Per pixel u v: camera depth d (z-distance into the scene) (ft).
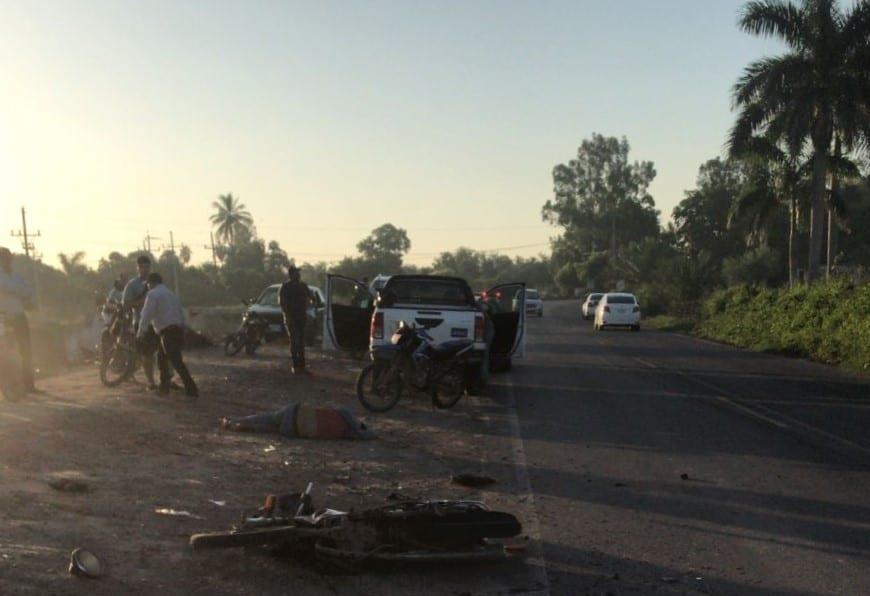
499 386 59.00
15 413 37.42
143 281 49.29
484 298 63.87
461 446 37.06
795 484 30.27
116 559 19.56
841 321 87.30
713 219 288.92
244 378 55.42
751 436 39.83
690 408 48.91
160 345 45.14
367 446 36.11
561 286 358.23
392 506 21.65
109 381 49.08
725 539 23.90
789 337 93.04
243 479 28.78
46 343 65.82
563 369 71.26
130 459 30.14
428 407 48.19
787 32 112.37
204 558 20.34
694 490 29.40
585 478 31.14
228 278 257.75
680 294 178.70
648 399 52.70
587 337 118.21
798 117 110.32
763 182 139.95
